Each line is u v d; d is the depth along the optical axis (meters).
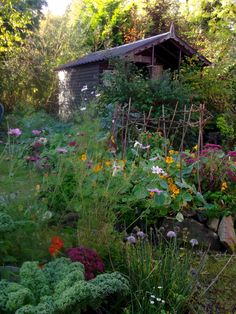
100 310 2.33
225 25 15.92
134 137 5.56
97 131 4.64
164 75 8.88
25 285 2.06
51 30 14.27
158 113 7.80
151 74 10.81
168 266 2.62
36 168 4.08
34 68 12.92
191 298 2.66
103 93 8.52
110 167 3.73
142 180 3.72
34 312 1.78
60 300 1.86
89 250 2.54
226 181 4.35
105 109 7.68
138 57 11.02
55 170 3.77
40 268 2.29
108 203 3.18
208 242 3.78
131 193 3.71
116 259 2.77
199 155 4.59
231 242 3.77
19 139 6.48
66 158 3.75
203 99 9.53
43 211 2.94
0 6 11.60
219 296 2.81
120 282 2.09
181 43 10.77
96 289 1.99
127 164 4.26
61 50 14.04
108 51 11.22
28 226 2.70
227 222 3.87
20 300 1.87
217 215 3.91
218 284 2.96
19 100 12.25
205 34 15.98
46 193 3.45
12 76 12.26
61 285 2.01
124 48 11.37
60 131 7.10
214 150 4.62
